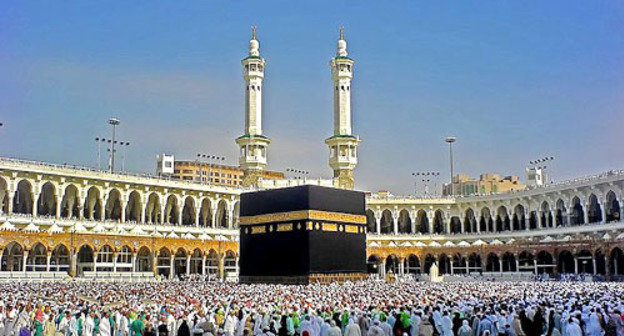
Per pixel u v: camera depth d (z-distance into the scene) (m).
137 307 33.75
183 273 100.19
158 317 28.38
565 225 100.38
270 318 28.67
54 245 73.25
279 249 73.38
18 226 79.69
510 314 28.30
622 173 86.56
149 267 92.44
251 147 118.62
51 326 27.73
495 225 110.69
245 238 77.56
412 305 34.62
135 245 80.50
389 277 80.19
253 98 119.81
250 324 28.11
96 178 89.19
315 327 26.84
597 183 90.62
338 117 122.69
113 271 83.00
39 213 96.19
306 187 71.56
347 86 123.44
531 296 41.88
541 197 102.12
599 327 26.36
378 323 24.92
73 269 74.62
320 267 71.12
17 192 95.12
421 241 113.00
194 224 106.75
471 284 65.31
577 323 24.84
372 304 35.25
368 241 112.00
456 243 110.19
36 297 41.41
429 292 48.50
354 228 75.94
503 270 111.69
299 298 41.00
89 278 73.88
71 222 86.38
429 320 27.50
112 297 43.25
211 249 90.62
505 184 180.88
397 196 116.69
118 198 99.06
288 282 71.69
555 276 86.69
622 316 26.81
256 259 75.69
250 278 75.94
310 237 70.50
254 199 77.38
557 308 30.50
